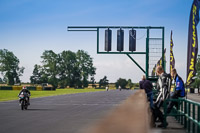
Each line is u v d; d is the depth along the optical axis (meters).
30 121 13.67
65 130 10.58
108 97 44.50
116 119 1.07
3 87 99.12
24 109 20.94
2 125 12.25
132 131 0.97
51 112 18.52
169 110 10.81
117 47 27.09
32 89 101.81
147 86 13.38
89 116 15.80
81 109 20.92
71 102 30.31
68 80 173.12
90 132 0.95
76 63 175.75
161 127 10.64
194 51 12.77
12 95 51.25
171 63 22.72
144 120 1.23
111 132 0.95
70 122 13.10
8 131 10.52
